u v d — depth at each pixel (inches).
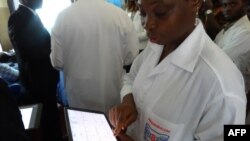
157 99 28.9
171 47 30.1
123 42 65.6
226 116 23.8
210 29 88.8
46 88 81.1
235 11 69.3
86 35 61.7
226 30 73.7
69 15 61.2
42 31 77.7
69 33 61.9
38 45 76.1
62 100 89.6
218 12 88.3
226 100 23.2
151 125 29.3
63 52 65.0
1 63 95.3
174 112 27.1
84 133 29.0
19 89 83.1
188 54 27.0
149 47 37.1
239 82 24.6
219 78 23.8
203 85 25.1
